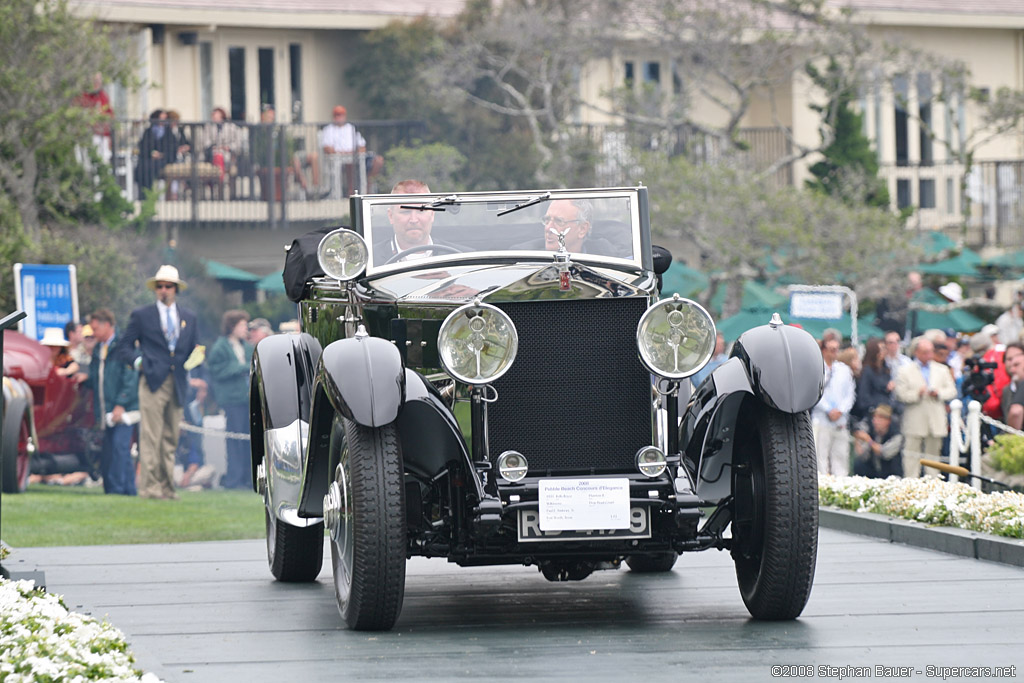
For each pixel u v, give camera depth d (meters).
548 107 82.75
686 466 19.47
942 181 97.94
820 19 83.25
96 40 65.25
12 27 63.19
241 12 84.94
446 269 21.34
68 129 65.31
